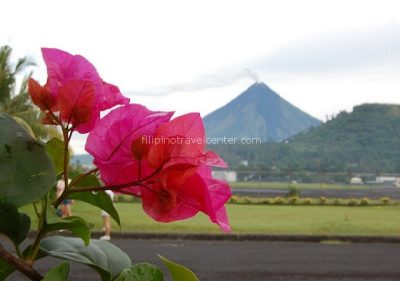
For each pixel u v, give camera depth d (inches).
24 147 26.9
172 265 29.4
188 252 422.0
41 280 28.6
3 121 27.5
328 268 368.2
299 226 584.7
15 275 171.0
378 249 467.8
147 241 482.0
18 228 30.5
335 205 969.5
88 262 31.2
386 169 3267.7
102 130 29.0
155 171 26.8
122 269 31.8
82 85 27.6
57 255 31.1
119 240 479.5
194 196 27.0
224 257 403.2
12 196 25.9
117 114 29.0
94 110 29.4
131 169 28.7
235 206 895.1
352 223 612.4
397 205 971.9
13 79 463.5
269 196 1139.9
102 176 28.9
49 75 29.6
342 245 491.8
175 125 27.0
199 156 26.7
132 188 28.8
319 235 519.8
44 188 26.4
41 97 29.1
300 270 358.3
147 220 576.1
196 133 27.1
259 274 341.1
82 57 30.5
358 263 390.6
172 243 474.3
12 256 29.2
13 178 26.2
